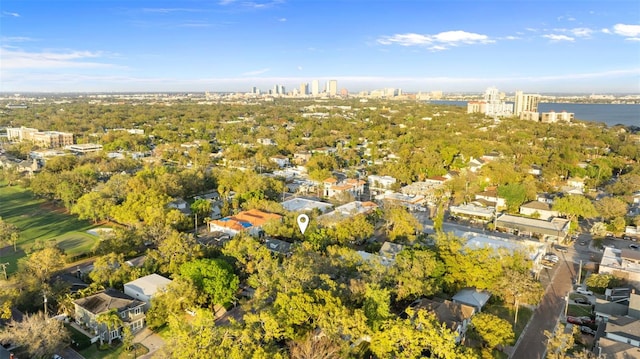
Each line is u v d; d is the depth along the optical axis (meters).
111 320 78.94
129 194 144.12
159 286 92.50
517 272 93.12
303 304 73.69
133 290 91.56
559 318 90.12
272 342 68.19
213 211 154.50
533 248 113.81
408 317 77.88
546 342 81.38
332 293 79.75
